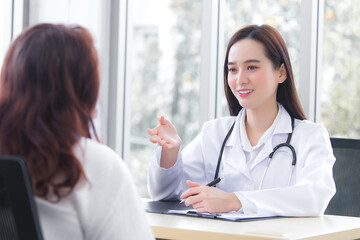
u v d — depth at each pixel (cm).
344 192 244
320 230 176
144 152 346
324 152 224
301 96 288
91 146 119
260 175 230
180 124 333
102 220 115
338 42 286
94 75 121
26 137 112
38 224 95
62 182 112
